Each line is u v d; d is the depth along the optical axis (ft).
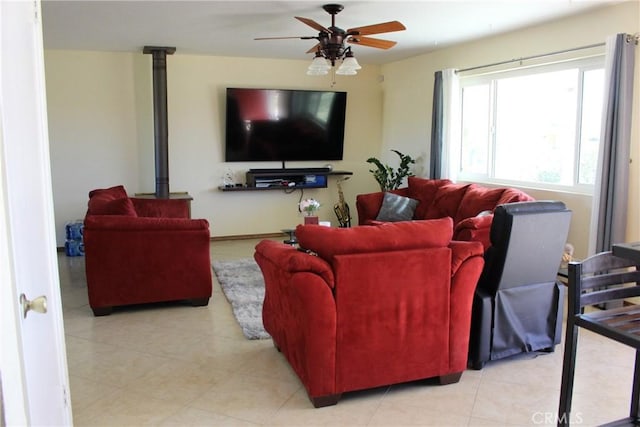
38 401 4.92
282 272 8.87
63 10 13.69
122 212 13.46
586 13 14.11
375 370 8.59
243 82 22.40
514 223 9.17
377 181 23.91
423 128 21.74
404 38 17.70
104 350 10.84
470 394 8.91
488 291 9.77
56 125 20.26
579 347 10.82
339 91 23.71
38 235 5.02
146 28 16.06
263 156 22.98
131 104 21.01
